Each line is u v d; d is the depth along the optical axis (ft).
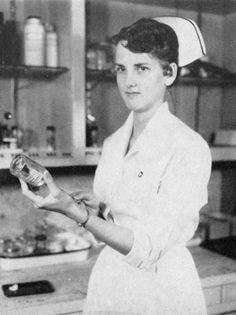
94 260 6.74
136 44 3.94
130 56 4.02
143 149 4.25
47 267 6.36
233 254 6.92
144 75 4.06
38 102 6.98
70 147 6.31
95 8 7.30
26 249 6.50
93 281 4.74
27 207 7.07
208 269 6.28
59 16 6.44
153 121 4.26
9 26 6.43
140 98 4.15
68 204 3.03
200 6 7.95
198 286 4.46
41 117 7.01
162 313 4.28
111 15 7.46
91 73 6.78
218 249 7.18
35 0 6.84
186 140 3.89
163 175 3.93
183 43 4.25
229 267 6.39
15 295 5.23
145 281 4.36
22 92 6.84
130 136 4.73
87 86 7.13
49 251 6.52
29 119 6.93
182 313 4.26
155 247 3.32
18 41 6.72
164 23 4.29
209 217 8.45
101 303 4.58
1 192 6.87
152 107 4.33
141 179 4.15
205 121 8.52
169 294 4.28
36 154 6.14
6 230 6.95
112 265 4.60
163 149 4.01
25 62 6.31
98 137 7.50
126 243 3.22
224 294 6.10
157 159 4.02
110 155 4.76
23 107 6.88
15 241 6.73
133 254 3.25
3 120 6.75
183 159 3.78
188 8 8.04
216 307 6.05
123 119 7.72
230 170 8.56
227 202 8.67
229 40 8.27
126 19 7.60
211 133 8.60
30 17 6.27
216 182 8.69
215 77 7.77
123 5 7.55
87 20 7.25
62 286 5.61
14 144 6.07
